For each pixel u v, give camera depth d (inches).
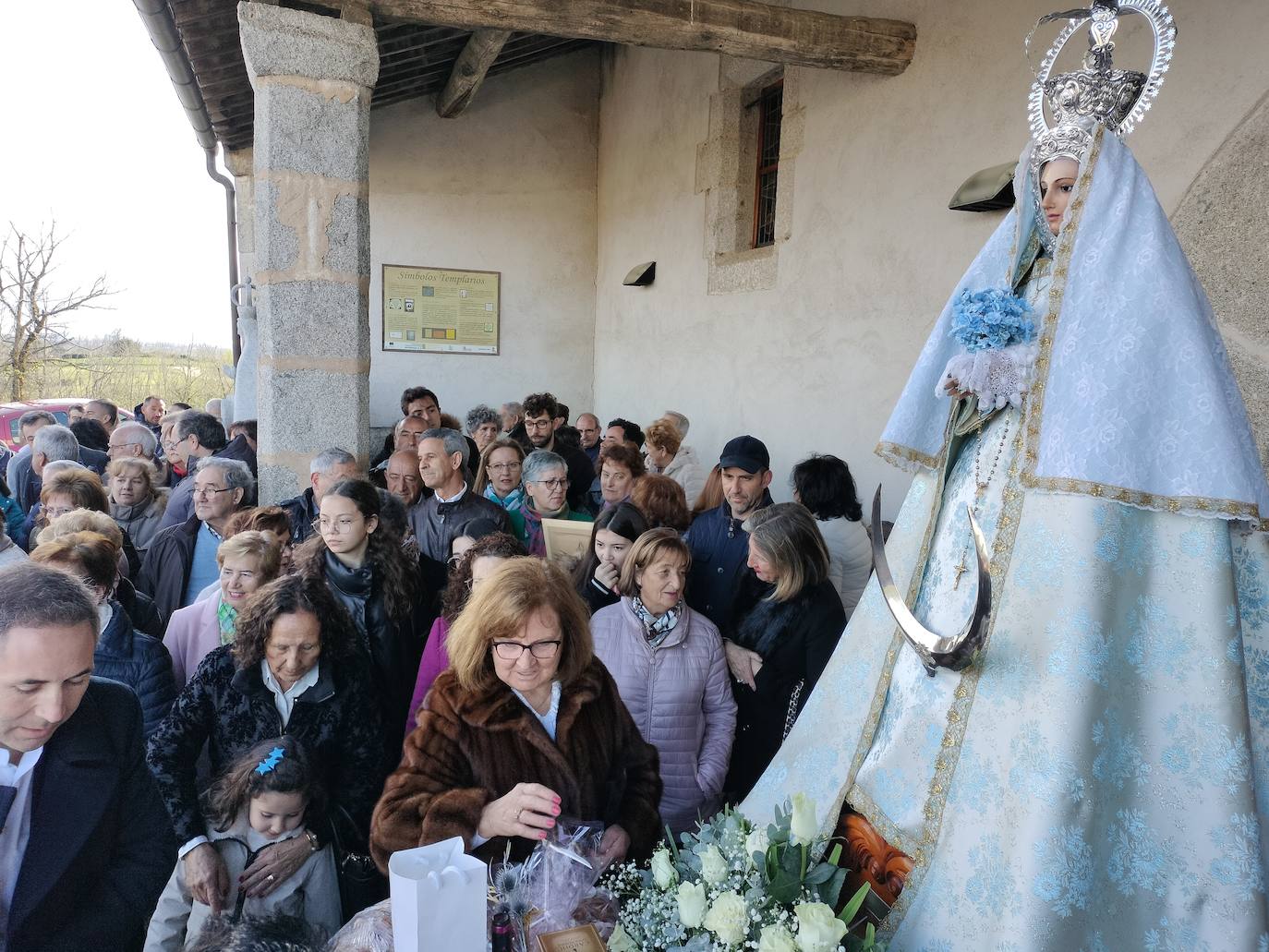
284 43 144.1
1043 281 61.3
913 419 66.9
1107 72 58.4
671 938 54.4
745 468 124.3
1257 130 111.3
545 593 67.2
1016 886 50.0
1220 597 52.2
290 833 80.2
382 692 100.8
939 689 59.4
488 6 152.1
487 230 341.7
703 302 266.5
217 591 109.1
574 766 68.7
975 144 161.3
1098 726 51.6
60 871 52.4
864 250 192.1
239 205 316.2
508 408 285.4
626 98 323.0
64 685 48.4
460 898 46.1
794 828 55.7
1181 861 51.8
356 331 155.1
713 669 97.0
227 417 305.0
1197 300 54.7
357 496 104.5
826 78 205.2
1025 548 55.7
